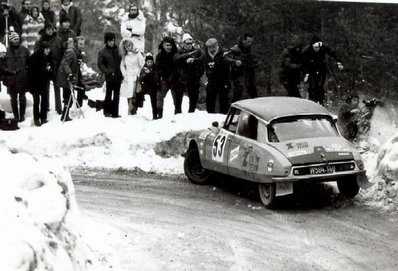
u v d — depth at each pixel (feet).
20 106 67.62
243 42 63.00
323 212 41.70
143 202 44.65
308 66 63.36
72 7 75.00
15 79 65.87
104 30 94.94
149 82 64.34
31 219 24.26
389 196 42.37
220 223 39.83
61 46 67.31
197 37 93.09
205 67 63.98
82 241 28.45
